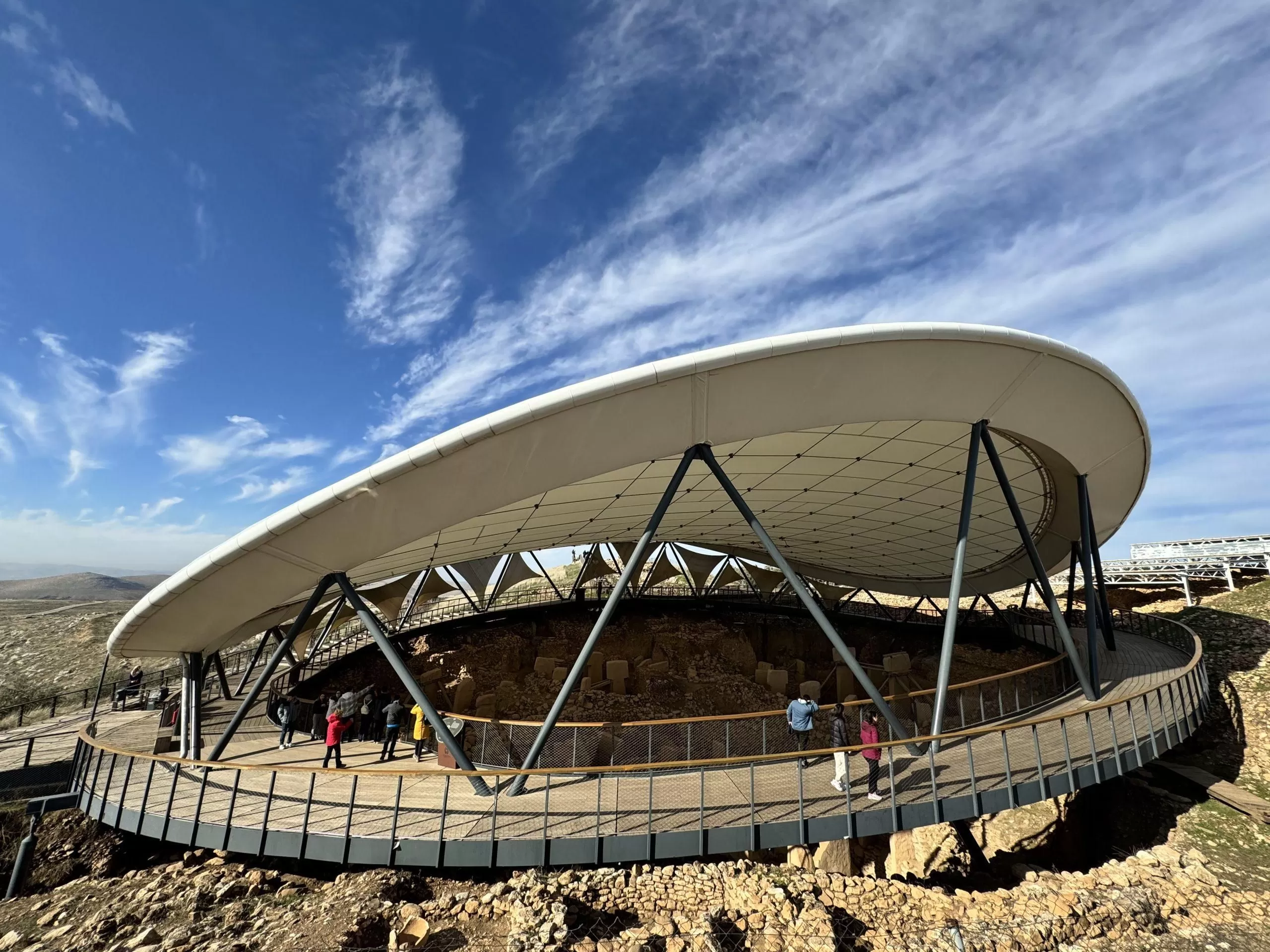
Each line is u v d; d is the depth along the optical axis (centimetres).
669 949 873
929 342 1328
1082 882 1154
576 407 1181
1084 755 1331
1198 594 3756
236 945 919
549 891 975
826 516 2634
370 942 905
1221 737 1877
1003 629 3400
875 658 3684
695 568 4238
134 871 1292
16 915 1141
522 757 1435
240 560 1273
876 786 1175
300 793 1290
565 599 3909
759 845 1065
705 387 1248
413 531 1298
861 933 953
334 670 3089
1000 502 2306
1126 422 1845
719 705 2794
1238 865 1304
